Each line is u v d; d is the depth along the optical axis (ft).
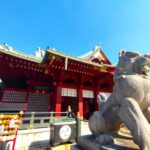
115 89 8.27
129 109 6.60
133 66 7.87
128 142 7.25
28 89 47.16
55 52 32.89
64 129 27.27
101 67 43.16
